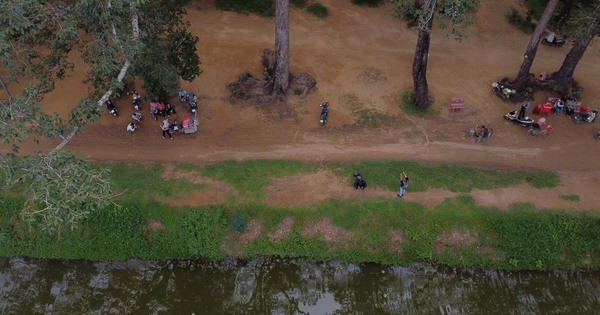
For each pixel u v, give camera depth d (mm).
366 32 39875
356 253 27578
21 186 28000
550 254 27469
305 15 40562
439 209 28188
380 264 27656
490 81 36719
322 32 39469
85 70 34812
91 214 27359
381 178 29562
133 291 26516
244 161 30438
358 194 28781
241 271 27266
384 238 27688
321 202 28359
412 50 38781
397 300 26672
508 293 27016
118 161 29859
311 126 33000
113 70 22641
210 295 26578
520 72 34719
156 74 26812
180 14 29500
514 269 27594
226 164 30141
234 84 34594
